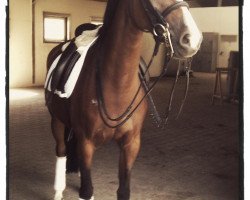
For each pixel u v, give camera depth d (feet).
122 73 7.29
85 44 8.61
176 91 33.86
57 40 37.04
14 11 32.86
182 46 5.91
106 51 7.50
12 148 15.42
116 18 7.19
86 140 8.01
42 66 35.68
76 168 10.54
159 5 6.21
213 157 14.89
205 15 58.03
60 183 10.37
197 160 14.47
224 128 19.98
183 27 5.95
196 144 16.72
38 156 14.47
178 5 6.14
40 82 35.73
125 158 8.07
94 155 14.78
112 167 13.46
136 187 11.68
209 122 21.40
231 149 16.01
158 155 14.97
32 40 34.55
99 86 7.57
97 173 12.82
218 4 57.16
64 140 10.38
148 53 42.83
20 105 25.04
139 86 7.82
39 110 23.61
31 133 17.95
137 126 7.93
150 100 8.72
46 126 19.51
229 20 57.06
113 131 7.78
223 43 57.98
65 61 9.05
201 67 56.95
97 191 11.30
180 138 17.71
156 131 18.94
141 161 14.16
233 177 12.69
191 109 25.38
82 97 7.88
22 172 12.72
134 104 7.73
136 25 6.76
